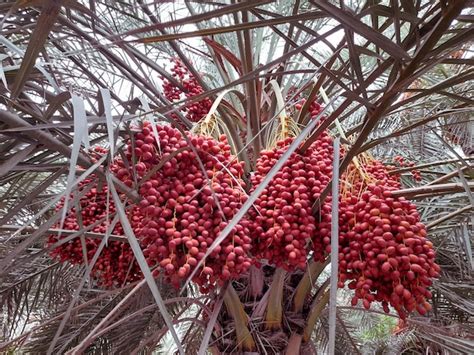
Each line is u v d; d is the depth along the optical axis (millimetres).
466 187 1281
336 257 889
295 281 1961
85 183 1809
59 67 1599
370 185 1402
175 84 2277
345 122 3049
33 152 1176
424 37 1081
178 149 1271
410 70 1024
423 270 1260
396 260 1268
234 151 1903
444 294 2357
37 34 833
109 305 2688
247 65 1821
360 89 1157
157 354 3322
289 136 1610
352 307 1843
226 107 2143
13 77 1132
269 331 1824
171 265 1239
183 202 1313
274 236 1347
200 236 1269
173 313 2867
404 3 1037
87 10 1005
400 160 2355
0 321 2986
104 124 1342
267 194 1419
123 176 1370
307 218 1370
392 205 1353
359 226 1346
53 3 778
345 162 1315
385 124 2889
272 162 1468
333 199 982
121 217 1065
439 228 2141
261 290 1884
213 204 1312
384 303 1354
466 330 2119
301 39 2553
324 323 3193
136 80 1828
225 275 1268
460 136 2666
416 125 1446
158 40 921
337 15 897
